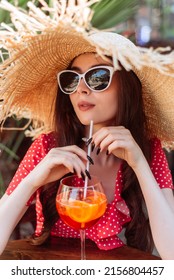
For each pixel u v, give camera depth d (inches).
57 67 65.5
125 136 58.3
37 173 58.8
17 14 54.4
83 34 49.2
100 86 59.9
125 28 101.1
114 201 64.0
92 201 52.6
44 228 63.7
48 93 71.2
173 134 73.8
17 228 94.0
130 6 87.7
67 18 51.7
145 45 150.7
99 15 82.1
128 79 61.4
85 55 60.5
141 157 59.7
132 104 62.9
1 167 104.0
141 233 67.3
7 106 65.4
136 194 66.1
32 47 58.1
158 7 201.0
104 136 58.2
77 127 69.2
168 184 67.9
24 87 66.2
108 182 68.2
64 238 65.6
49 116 74.4
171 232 58.2
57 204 54.2
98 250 61.7
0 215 58.5
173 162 132.3
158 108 69.8
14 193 59.7
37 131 81.4
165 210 59.1
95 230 63.6
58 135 69.3
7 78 60.5
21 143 107.2
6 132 97.9
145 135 69.5
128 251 61.5
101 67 59.3
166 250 57.6
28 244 63.1
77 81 60.7
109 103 61.5
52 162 57.3
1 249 57.7
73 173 63.6
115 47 47.3
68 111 68.7
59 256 59.4
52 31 53.2
